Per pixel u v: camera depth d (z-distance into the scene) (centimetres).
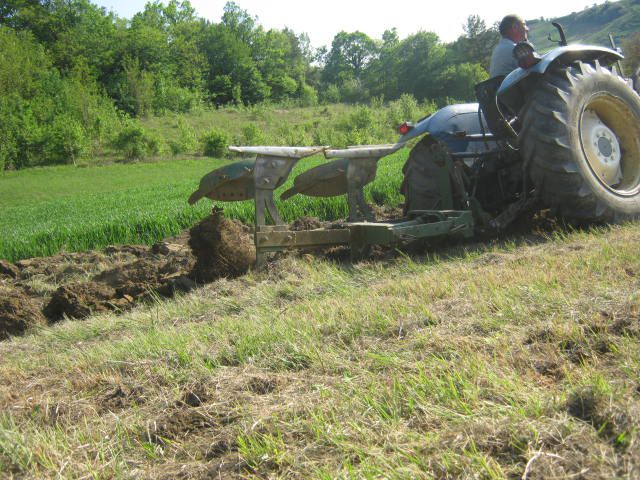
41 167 4178
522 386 215
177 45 8512
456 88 7562
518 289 328
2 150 4094
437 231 526
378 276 473
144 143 4481
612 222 541
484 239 580
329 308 362
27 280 712
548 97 526
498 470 166
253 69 9000
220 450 214
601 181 536
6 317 494
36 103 5172
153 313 463
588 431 177
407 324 305
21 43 7138
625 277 335
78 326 466
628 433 173
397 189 1101
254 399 249
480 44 7481
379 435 200
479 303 316
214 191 610
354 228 548
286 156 559
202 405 249
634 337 246
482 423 189
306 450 200
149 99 6347
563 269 368
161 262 656
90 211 1709
